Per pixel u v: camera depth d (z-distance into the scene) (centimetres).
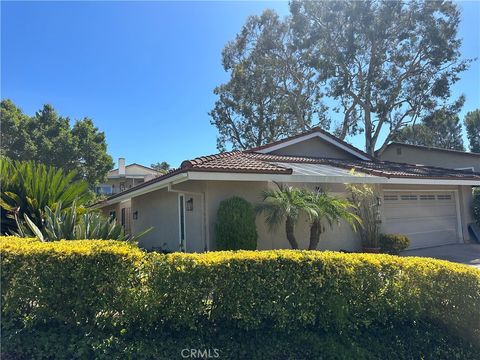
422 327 459
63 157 2703
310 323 432
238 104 3300
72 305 432
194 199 1091
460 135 5325
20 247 450
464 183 1543
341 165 1346
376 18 2422
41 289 433
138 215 1745
